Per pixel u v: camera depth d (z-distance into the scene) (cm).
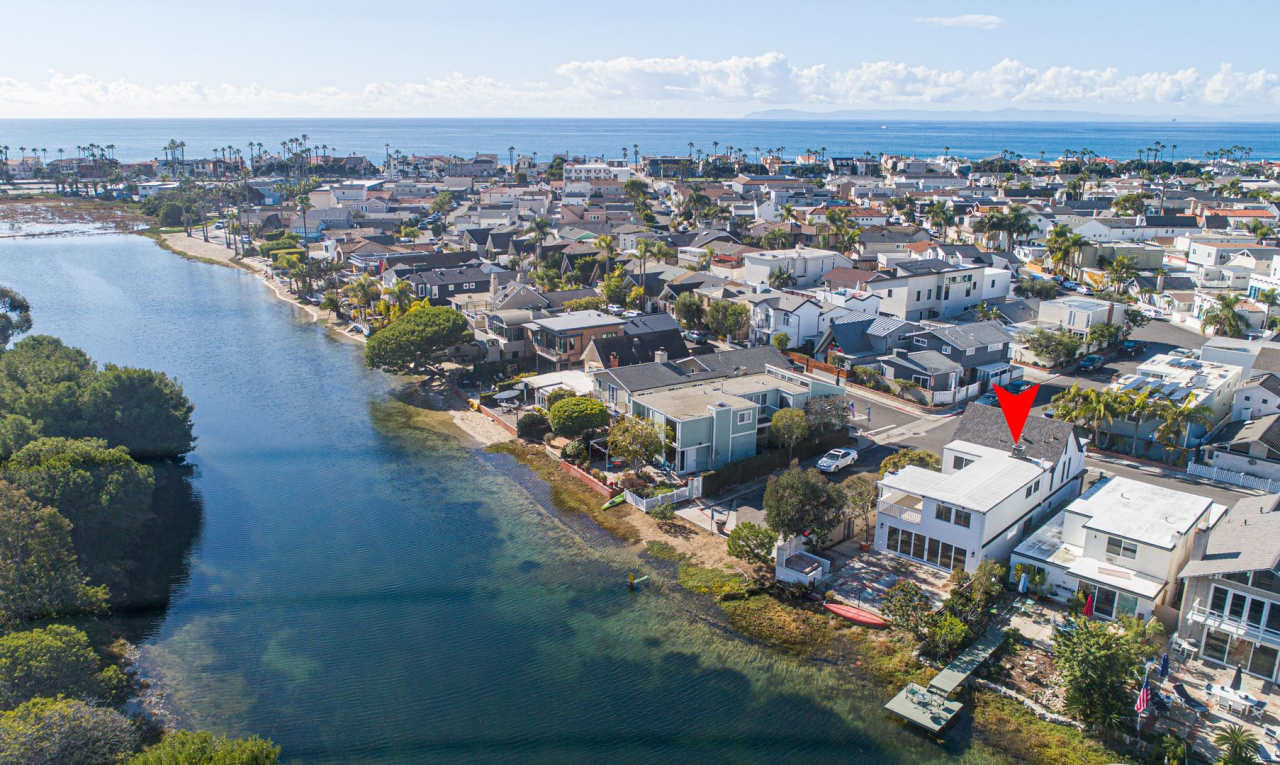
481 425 6938
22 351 6556
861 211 17988
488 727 3372
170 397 6056
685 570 4550
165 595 4375
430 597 4347
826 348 8225
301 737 3316
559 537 4975
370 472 6006
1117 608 3803
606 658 3816
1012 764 3111
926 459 5122
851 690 3556
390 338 7644
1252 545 3584
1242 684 3384
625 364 7306
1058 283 11812
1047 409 6794
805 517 4322
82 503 4378
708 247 13175
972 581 4038
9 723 2766
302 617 4169
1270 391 6022
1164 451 5747
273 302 12269
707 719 3400
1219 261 11850
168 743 2842
